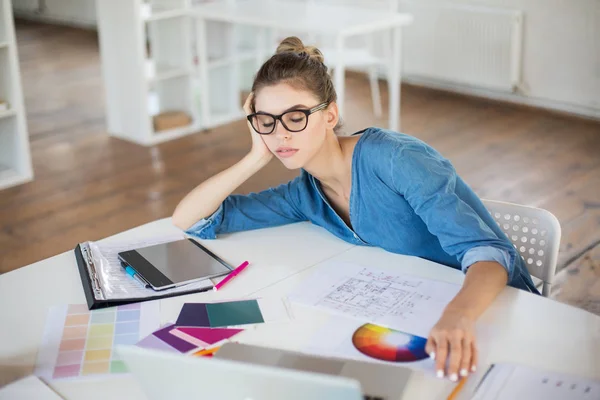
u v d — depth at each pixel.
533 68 5.42
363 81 6.29
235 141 4.95
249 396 1.02
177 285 1.59
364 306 1.48
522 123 5.16
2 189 4.23
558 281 3.10
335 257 1.71
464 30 5.63
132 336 1.42
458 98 5.77
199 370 1.03
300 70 1.56
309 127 1.58
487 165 4.41
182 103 5.22
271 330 1.41
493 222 1.76
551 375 1.24
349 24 4.29
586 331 1.38
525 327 1.39
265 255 1.74
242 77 5.93
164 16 4.79
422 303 1.47
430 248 1.73
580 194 3.97
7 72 4.20
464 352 1.28
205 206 1.82
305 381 0.96
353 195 1.70
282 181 4.18
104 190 4.17
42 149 4.84
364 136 1.69
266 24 4.45
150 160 4.62
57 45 7.72
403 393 1.19
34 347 1.39
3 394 1.24
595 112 5.20
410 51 6.07
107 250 1.78
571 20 5.12
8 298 1.58
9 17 4.11
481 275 1.46
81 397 1.24
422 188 1.58
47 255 3.41
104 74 4.99
